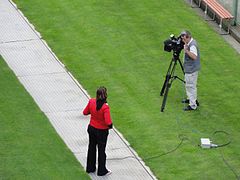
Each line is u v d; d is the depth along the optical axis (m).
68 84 44.22
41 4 53.69
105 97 35.06
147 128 40.00
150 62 46.50
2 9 53.16
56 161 36.84
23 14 52.47
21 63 46.41
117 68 45.81
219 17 51.22
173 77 42.22
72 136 39.19
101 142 35.47
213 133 39.75
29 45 48.53
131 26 50.72
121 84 44.19
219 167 36.88
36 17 52.00
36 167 36.22
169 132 39.72
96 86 44.00
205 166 36.97
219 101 42.78
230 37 50.22
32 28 50.66
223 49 48.62
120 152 38.00
